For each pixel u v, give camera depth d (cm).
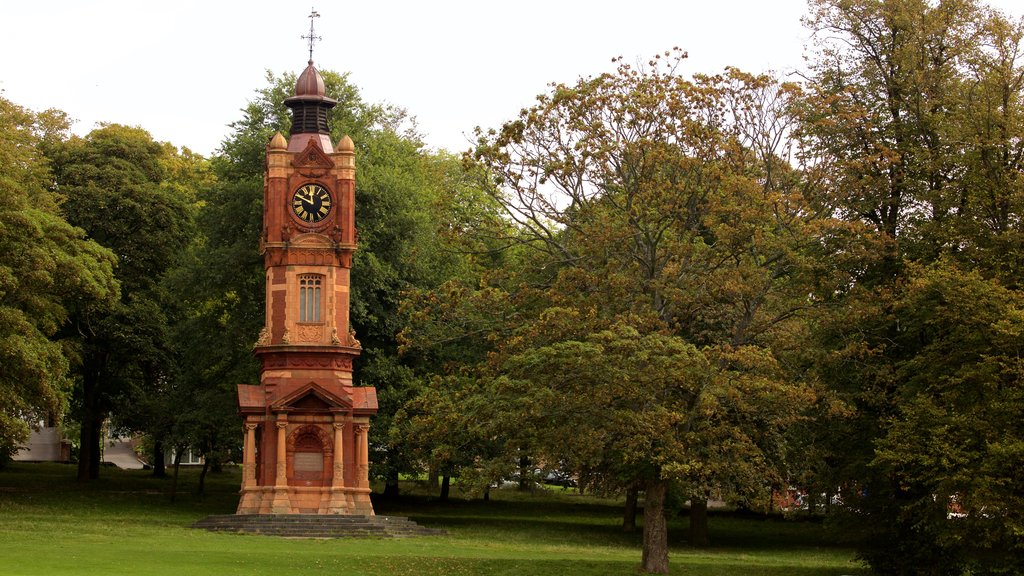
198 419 7344
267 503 6488
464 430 5225
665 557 5047
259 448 6638
